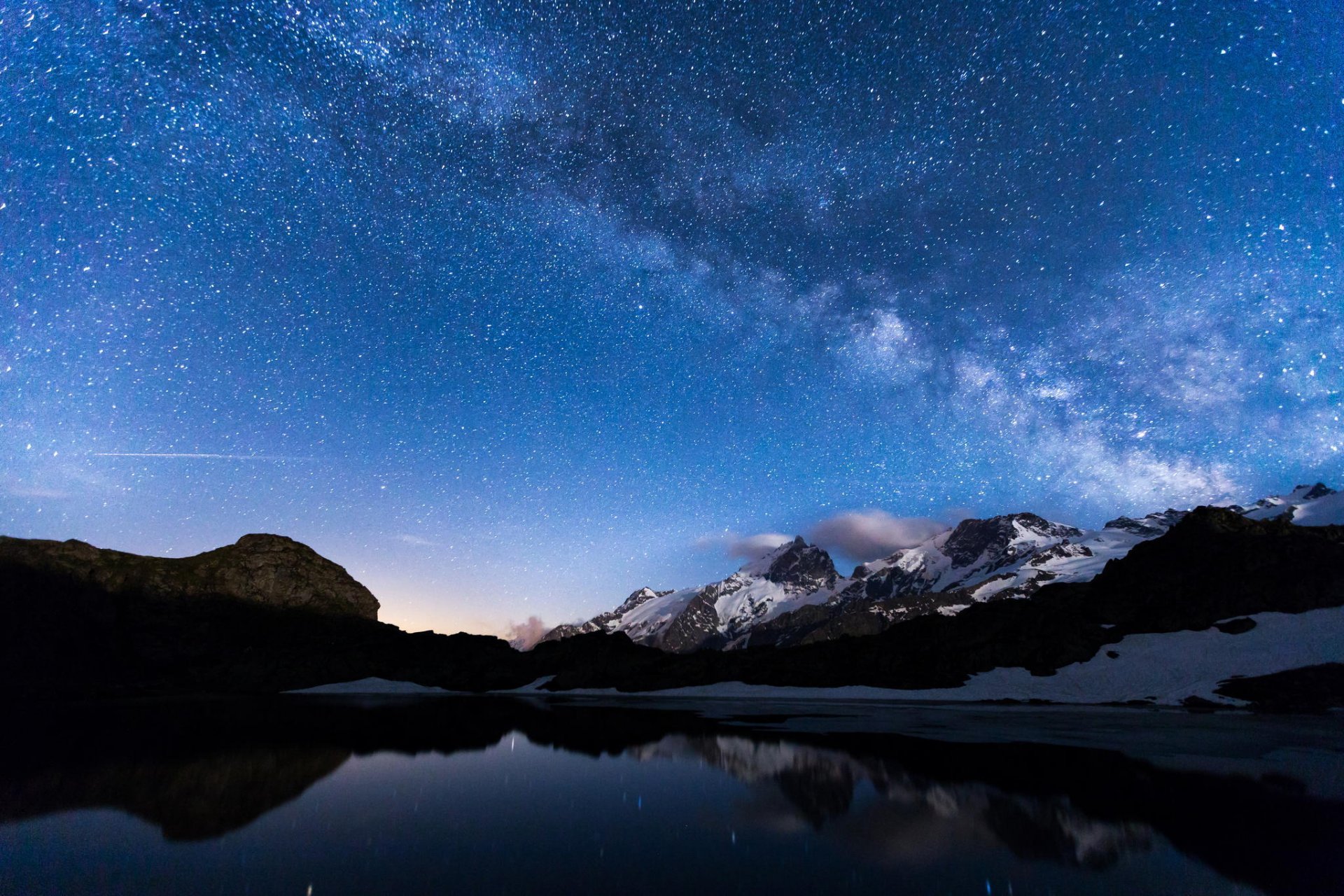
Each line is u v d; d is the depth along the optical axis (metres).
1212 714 50.84
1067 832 12.57
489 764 20.47
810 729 33.09
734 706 52.94
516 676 88.19
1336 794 16.66
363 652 87.38
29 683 66.81
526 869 10.00
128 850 10.81
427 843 11.36
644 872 9.95
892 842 11.78
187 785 16.39
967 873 10.11
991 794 16.16
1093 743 27.69
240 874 9.65
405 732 29.78
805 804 14.91
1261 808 14.90
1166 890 9.47
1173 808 14.81
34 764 19.28
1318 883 9.76
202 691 72.94
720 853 10.95
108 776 17.45
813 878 9.74
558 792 15.94
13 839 11.38
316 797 15.04
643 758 22.06
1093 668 74.44
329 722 34.56
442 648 92.81
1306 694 60.47
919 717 42.69
